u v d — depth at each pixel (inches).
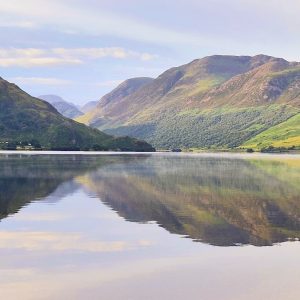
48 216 2022.6
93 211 2170.3
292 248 1445.6
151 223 1873.8
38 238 1585.9
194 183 3617.1
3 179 3801.7
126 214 2090.3
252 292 1050.7
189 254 1375.5
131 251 1411.2
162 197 2721.5
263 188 3277.6
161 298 1016.9
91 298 1015.6
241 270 1213.1
